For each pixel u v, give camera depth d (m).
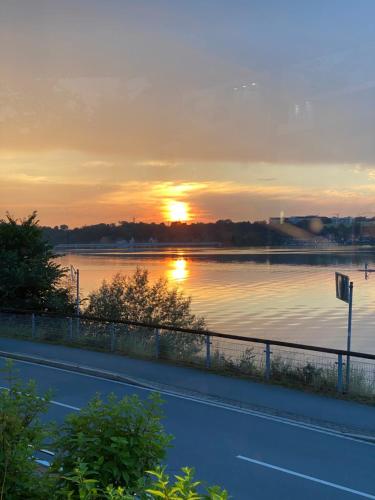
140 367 17.03
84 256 181.25
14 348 20.16
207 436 10.84
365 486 8.49
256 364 16.36
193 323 27.41
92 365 17.33
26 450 4.34
